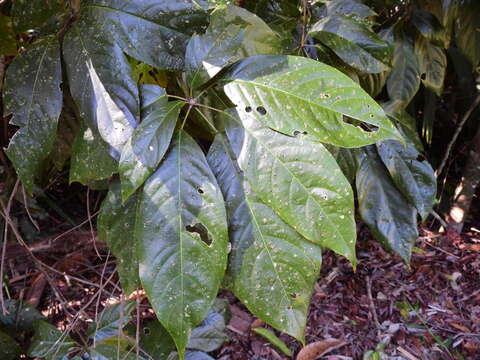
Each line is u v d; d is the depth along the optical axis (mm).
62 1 399
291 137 366
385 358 945
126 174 350
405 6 801
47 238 933
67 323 890
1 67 549
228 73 389
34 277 961
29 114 384
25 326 751
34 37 519
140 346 671
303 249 383
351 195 359
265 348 951
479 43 842
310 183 361
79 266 1002
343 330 1017
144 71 488
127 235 428
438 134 1456
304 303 386
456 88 1340
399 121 779
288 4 637
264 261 385
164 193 363
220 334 786
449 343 989
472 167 1250
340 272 1193
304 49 600
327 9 635
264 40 440
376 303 1099
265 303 387
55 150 528
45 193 1021
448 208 1355
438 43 792
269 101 370
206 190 365
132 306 658
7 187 750
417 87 809
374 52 572
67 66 374
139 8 361
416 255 1252
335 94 363
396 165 763
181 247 361
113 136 363
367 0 804
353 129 357
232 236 389
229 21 396
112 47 361
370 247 1278
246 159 369
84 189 1091
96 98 364
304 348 925
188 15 363
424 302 1103
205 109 426
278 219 385
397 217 791
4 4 511
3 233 842
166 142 357
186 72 375
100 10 368
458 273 1185
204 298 361
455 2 795
